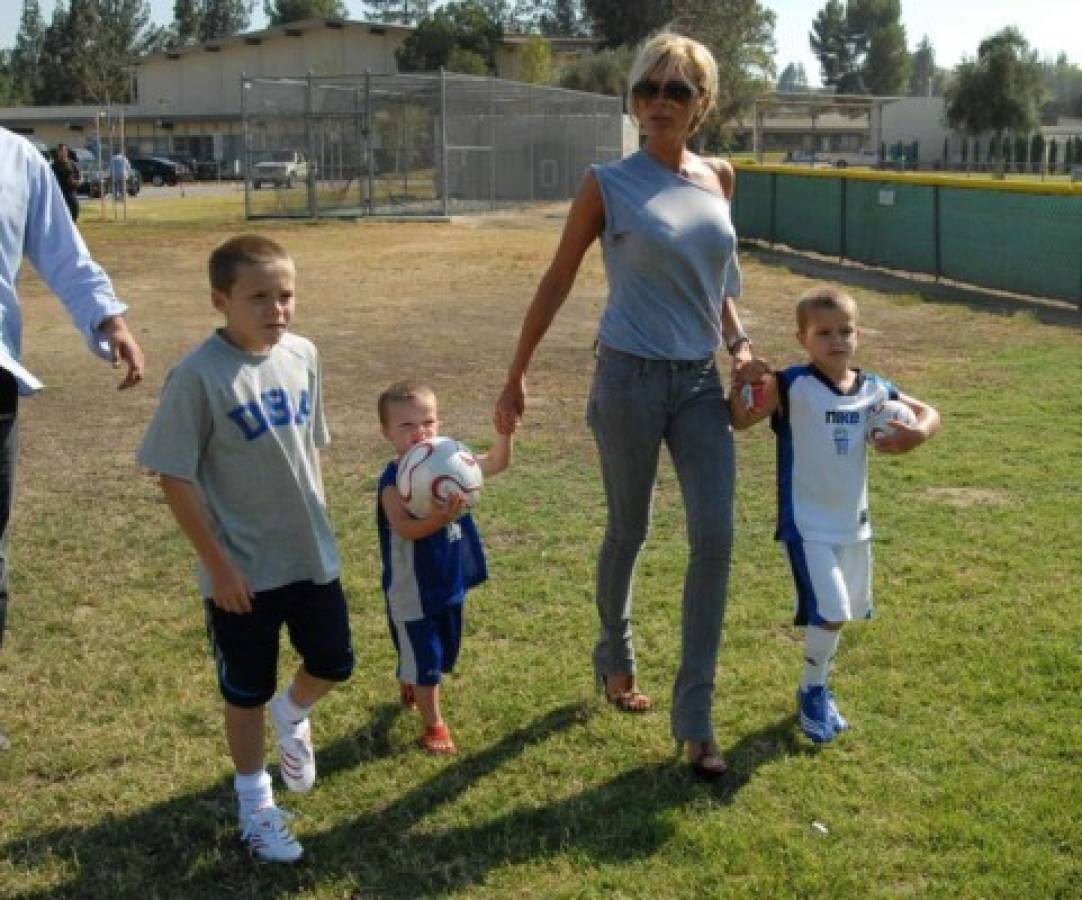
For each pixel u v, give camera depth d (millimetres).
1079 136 66125
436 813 3428
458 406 8883
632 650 4133
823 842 3240
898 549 5582
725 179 3914
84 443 7828
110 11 103062
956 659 4355
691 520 3650
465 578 3863
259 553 3178
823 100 65375
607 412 3719
